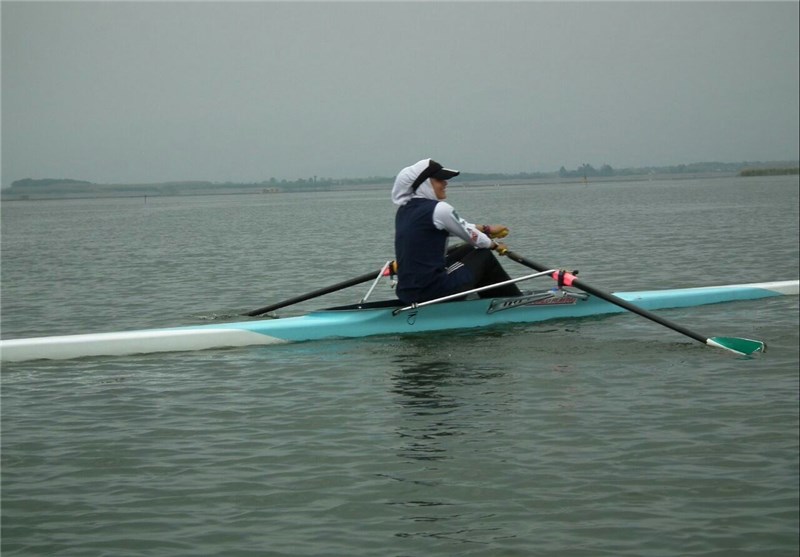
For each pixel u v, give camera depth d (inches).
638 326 437.7
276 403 319.0
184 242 1215.6
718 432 273.7
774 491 228.7
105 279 733.9
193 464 258.7
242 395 330.6
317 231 1425.9
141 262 895.1
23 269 857.5
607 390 323.6
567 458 255.1
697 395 314.5
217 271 773.9
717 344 376.2
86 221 2335.1
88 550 205.8
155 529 216.2
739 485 233.0
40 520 222.1
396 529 214.1
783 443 262.2
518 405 307.3
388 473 247.8
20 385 352.8
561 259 818.8
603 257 818.8
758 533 207.3
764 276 650.2
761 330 425.4
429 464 253.6
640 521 214.8
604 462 251.4
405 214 418.9
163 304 569.0
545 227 1349.7
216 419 301.7
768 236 1002.7
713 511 219.0
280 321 422.3
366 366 368.2
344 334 421.7
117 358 396.2
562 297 457.1
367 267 784.9
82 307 567.5
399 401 316.5
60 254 1059.9
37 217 2947.8
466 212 2130.9
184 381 353.1
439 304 430.3
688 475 240.7
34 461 263.7
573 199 3107.8
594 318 458.0
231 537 211.5
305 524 217.6
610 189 5196.9
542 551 202.1
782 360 362.6
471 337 417.4
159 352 404.8
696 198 2576.3
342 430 286.2
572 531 210.8
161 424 297.4
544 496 229.9
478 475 244.5
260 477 247.3
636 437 271.1
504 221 1601.9
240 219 2139.5
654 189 4559.5
